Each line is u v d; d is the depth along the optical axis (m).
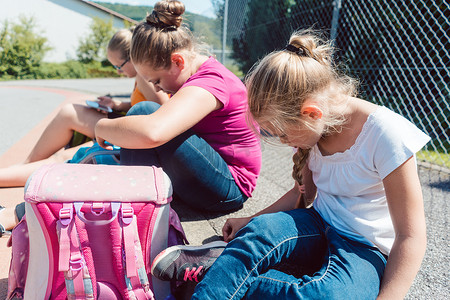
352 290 0.98
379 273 1.07
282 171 2.75
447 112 3.84
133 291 1.10
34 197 1.04
